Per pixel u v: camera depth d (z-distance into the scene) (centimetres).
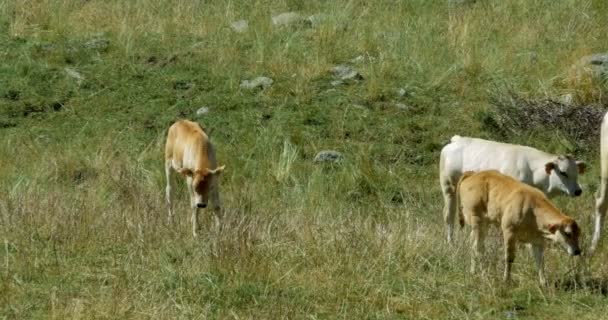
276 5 7069
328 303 3647
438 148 5575
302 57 6362
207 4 7025
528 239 3694
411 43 6425
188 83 6159
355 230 4166
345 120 5784
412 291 3741
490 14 6706
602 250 4159
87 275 3834
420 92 6019
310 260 3941
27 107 5959
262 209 4722
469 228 4281
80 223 4197
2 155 5438
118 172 5212
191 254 4034
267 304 3603
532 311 3606
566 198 4894
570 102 5822
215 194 4416
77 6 6988
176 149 4656
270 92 6016
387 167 5409
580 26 6544
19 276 3806
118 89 6112
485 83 6072
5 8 6906
